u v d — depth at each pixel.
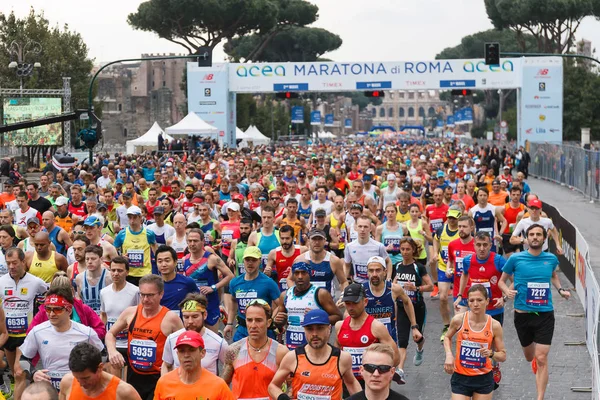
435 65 56.62
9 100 50.62
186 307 8.71
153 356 9.47
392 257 15.74
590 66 81.06
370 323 9.20
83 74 71.44
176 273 11.20
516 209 19.23
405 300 11.60
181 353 7.28
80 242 12.57
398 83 56.75
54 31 70.56
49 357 9.17
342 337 9.25
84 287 11.82
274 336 11.33
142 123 130.25
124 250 14.71
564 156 49.44
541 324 11.44
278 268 13.20
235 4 82.81
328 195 20.48
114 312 10.70
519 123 58.03
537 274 11.51
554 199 41.47
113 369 9.45
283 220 16.64
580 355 13.84
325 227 16.31
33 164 54.00
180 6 80.81
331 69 56.94
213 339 8.91
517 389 12.02
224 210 19.45
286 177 26.19
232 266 15.11
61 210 18.44
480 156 55.41
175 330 9.51
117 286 10.74
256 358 8.55
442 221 18.95
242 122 90.31
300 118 85.62
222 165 34.47
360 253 13.46
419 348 13.13
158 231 16.25
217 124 57.09
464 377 9.73
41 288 11.77
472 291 9.61
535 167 57.78
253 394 8.55
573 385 12.18
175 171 33.78
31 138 50.66
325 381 8.05
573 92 77.44
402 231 15.91
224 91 56.94
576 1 86.94
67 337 9.18
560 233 20.89
